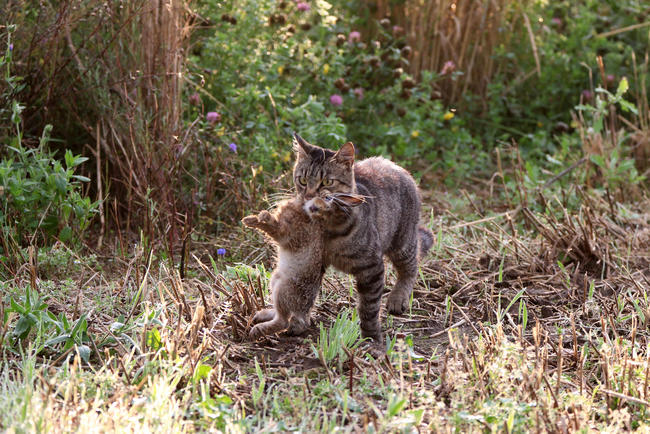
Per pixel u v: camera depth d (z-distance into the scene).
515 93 13.05
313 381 5.39
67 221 7.64
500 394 4.97
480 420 4.68
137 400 4.64
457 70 12.74
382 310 6.98
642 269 8.07
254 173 8.41
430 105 11.62
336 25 12.12
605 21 14.23
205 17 9.62
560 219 9.16
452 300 7.08
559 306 7.04
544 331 6.41
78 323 5.49
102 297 6.64
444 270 7.83
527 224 9.17
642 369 5.43
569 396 5.08
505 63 13.16
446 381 5.21
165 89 8.37
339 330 5.84
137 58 8.43
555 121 13.06
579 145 11.85
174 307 6.27
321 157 6.61
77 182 7.70
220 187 8.81
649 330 6.46
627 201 10.17
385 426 4.43
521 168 10.33
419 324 6.68
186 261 7.60
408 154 10.98
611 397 5.08
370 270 6.07
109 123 8.30
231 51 9.70
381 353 5.82
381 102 11.54
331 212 5.80
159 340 5.42
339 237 5.91
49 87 8.34
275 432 4.55
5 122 8.13
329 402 5.04
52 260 7.14
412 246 7.10
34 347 5.50
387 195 6.76
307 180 6.62
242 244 7.98
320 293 7.00
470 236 8.98
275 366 5.65
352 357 5.23
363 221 5.98
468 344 5.82
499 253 8.25
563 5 14.18
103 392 4.81
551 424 4.60
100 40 8.51
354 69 11.45
